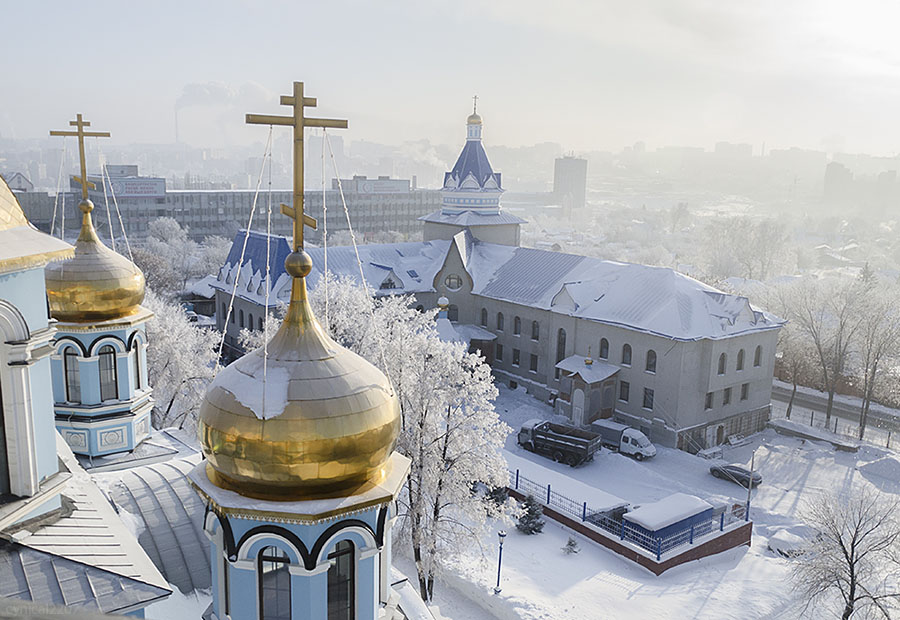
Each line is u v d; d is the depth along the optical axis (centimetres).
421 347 3241
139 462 2138
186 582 1650
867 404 5809
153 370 4481
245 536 1003
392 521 1127
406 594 1580
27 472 1173
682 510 3538
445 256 6625
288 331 1002
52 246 1166
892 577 3167
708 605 3062
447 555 3102
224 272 6831
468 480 3152
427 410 3106
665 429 4988
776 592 3216
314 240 14750
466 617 3009
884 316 6369
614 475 4528
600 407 5225
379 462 1023
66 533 1209
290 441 935
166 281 9094
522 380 6059
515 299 6078
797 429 5497
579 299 5578
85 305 2053
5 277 1110
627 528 3497
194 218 14088
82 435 2125
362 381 998
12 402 1149
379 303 4794
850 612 2925
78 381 2133
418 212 16162
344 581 1063
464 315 6562
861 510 3206
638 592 3133
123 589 1108
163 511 1758
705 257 14338
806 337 7175
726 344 5047
